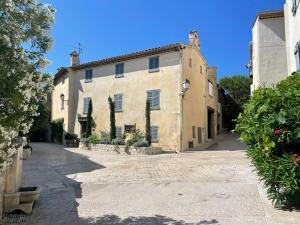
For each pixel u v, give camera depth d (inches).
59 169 553.3
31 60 190.7
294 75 266.2
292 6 456.1
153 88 936.3
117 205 302.7
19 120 178.1
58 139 1249.4
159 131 904.9
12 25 178.4
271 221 226.4
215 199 301.4
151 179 424.5
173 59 906.7
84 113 1129.4
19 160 300.4
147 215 265.0
